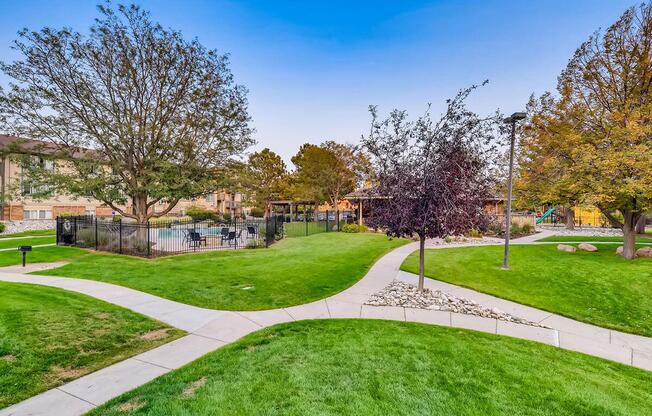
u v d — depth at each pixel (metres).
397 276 10.18
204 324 6.02
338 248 15.84
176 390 3.65
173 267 11.26
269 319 6.39
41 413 3.21
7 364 4.15
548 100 12.97
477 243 17.36
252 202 33.97
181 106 16.38
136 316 6.29
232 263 12.02
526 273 10.23
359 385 3.82
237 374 4.04
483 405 3.48
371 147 7.97
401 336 5.51
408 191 7.46
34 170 14.92
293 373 4.09
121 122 15.08
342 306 7.31
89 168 14.88
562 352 5.24
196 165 16.30
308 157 36.19
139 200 16.45
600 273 9.79
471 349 5.05
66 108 14.84
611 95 11.77
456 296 8.22
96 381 3.87
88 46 14.50
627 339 5.98
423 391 3.73
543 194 13.12
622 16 11.07
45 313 6.05
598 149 10.79
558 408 3.49
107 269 10.82
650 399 3.88
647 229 25.80
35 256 13.32
